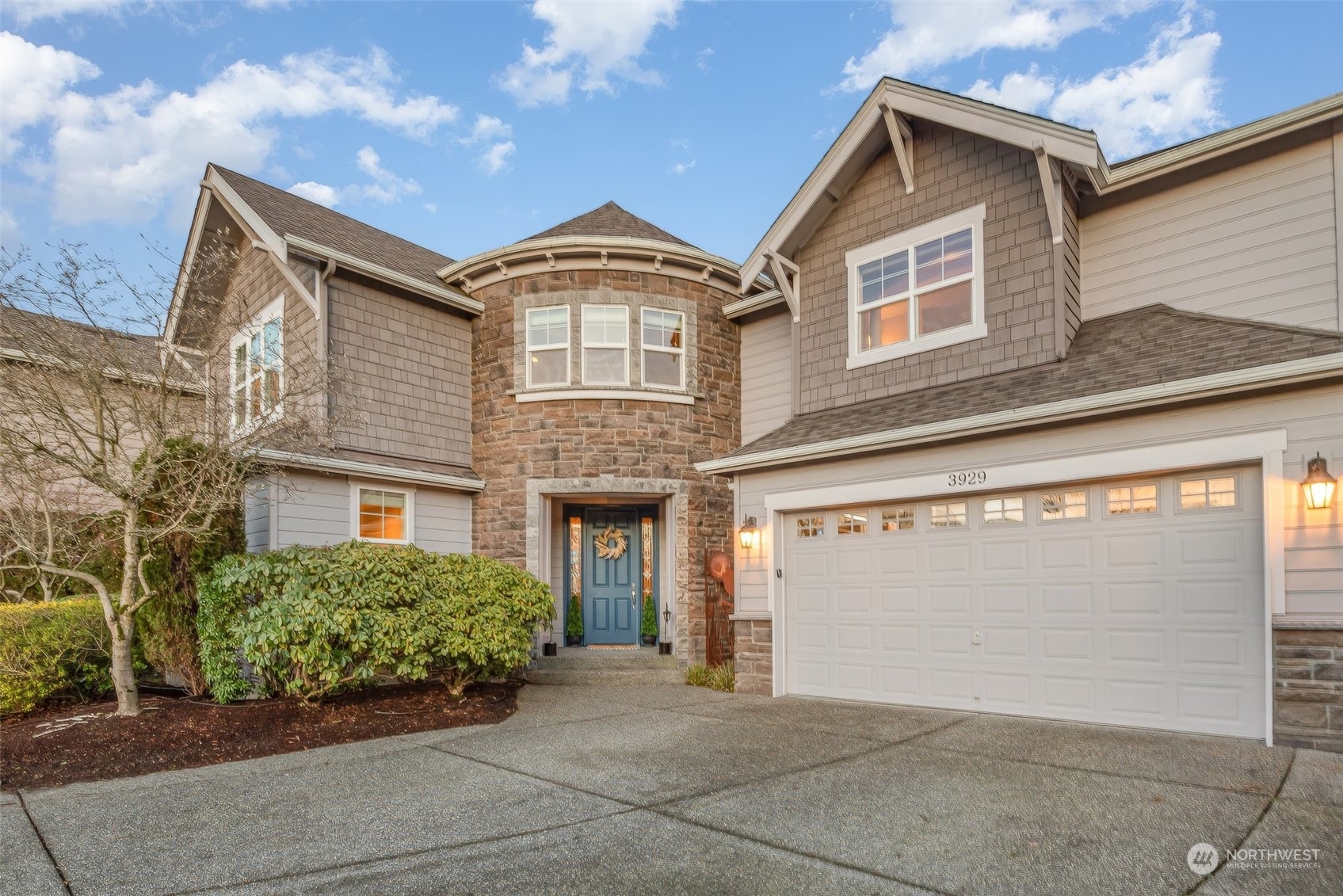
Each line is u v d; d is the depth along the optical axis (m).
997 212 9.27
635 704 9.23
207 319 10.66
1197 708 6.83
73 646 8.32
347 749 7.02
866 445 8.81
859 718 8.05
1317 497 6.16
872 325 10.47
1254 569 6.64
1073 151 8.24
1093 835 4.45
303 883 3.95
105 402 7.70
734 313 12.80
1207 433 6.82
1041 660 7.75
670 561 12.10
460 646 8.79
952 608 8.44
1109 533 7.44
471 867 4.14
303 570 8.10
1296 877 3.82
